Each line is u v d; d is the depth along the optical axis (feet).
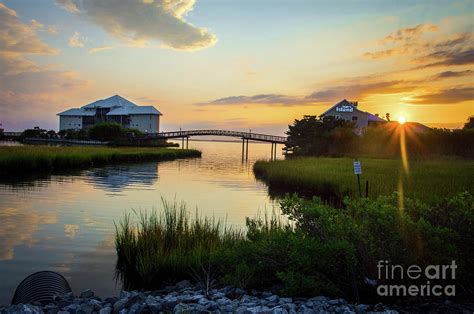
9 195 63.00
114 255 30.86
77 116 354.95
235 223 44.65
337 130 180.04
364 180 71.05
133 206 55.31
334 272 20.93
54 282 22.12
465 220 21.21
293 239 20.94
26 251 31.65
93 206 54.60
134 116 331.57
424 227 19.74
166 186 82.74
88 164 131.85
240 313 16.66
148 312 18.07
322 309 17.60
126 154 159.43
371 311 17.53
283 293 20.06
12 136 371.15
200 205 58.70
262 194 72.90
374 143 164.25
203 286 22.85
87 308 18.37
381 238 20.39
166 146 305.94
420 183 64.95
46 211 50.03
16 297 20.79
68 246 33.32
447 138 148.05
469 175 77.20
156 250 28.81
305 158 144.46
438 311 17.66
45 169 106.93
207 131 262.88
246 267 22.03
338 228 21.09
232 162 182.60
